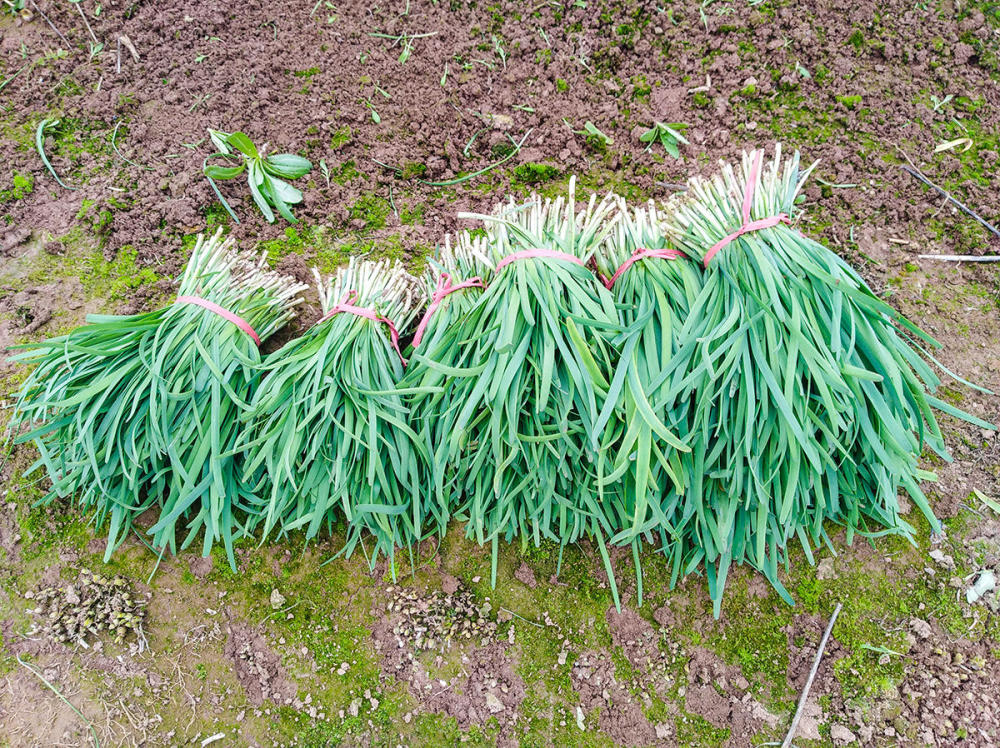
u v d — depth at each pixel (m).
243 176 1.94
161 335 1.51
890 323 1.42
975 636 1.44
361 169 1.97
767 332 1.34
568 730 1.40
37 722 1.38
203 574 1.53
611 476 1.32
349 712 1.42
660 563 1.54
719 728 1.40
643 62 2.05
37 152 1.94
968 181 1.85
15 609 1.48
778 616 1.48
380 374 1.51
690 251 1.51
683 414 1.37
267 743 1.39
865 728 1.37
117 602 1.48
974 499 1.55
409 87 2.05
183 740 1.39
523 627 1.49
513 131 2.00
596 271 1.61
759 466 1.40
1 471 1.60
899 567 1.51
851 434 1.37
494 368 1.38
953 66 1.99
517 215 1.72
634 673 1.45
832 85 1.97
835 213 1.85
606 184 1.93
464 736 1.40
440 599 1.51
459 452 1.42
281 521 1.57
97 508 1.54
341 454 1.41
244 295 1.60
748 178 1.48
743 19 2.04
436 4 2.11
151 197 1.89
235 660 1.46
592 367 1.34
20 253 1.84
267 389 1.49
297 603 1.51
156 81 2.04
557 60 2.05
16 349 1.72
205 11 2.10
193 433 1.47
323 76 2.06
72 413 1.48
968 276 1.78
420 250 1.88
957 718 1.37
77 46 2.07
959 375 1.67
